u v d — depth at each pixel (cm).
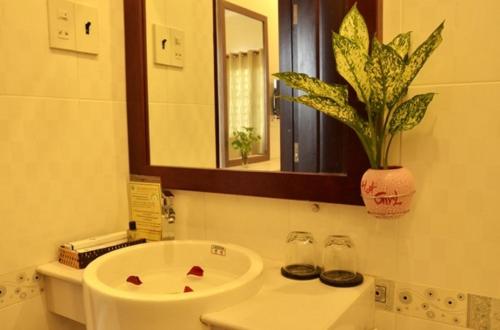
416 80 93
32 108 115
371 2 93
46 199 119
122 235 132
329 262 104
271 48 114
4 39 108
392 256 99
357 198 99
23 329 116
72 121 125
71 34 122
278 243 116
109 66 134
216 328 83
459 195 90
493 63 85
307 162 108
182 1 134
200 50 130
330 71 103
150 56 137
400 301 99
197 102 129
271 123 114
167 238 129
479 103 87
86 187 129
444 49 89
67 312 116
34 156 116
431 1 90
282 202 114
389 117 89
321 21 104
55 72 120
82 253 117
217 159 125
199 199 130
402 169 88
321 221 108
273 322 81
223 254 116
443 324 94
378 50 79
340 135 102
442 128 91
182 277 117
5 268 111
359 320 94
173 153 133
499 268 87
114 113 137
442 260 93
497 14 84
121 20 137
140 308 82
